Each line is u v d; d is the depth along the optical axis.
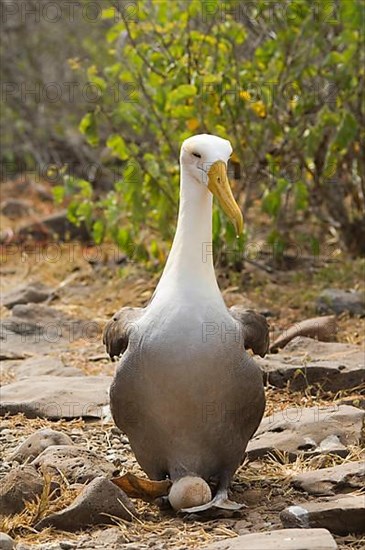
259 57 13.99
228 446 7.59
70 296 14.25
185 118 13.48
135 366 7.43
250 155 14.16
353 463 7.86
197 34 13.62
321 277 14.16
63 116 21.89
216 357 7.33
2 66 22.56
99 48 20.27
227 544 6.59
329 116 13.59
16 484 7.43
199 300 7.50
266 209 13.70
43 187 20.25
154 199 13.84
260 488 7.92
